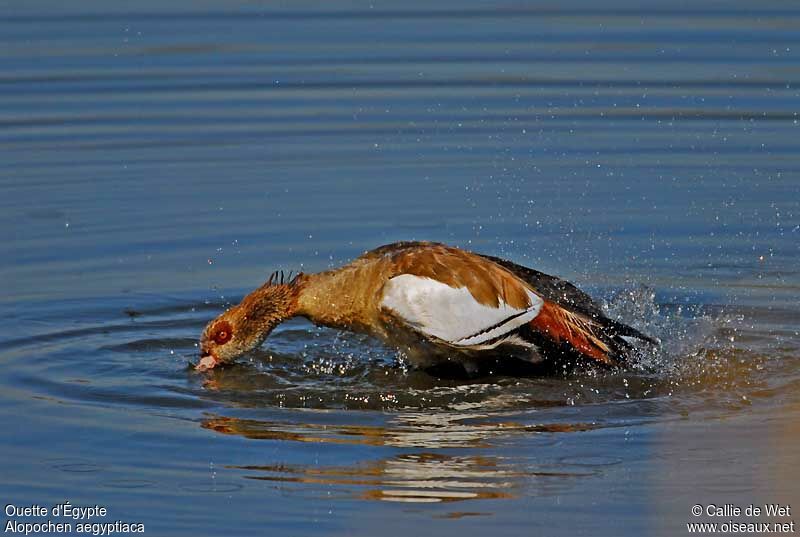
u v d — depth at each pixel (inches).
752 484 385.4
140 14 948.6
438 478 398.3
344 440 428.8
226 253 611.5
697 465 402.0
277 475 401.4
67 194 674.8
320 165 717.9
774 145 733.9
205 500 387.2
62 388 474.6
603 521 371.9
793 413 441.4
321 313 501.0
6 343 517.3
